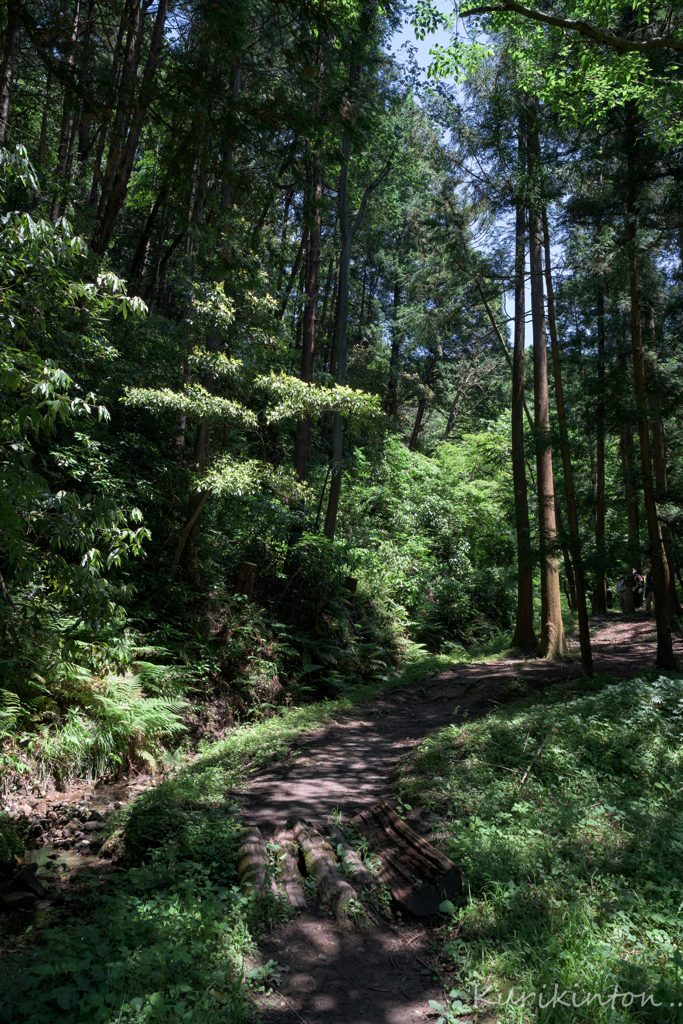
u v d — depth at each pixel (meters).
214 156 5.25
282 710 10.79
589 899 3.99
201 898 4.27
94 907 4.49
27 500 5.08
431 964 3.79
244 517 12.61
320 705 10.97
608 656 13.17
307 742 8.45
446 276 15.41
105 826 6.25
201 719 9.73
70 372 9.51
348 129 5.38
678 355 14.52
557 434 10.42
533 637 15.62
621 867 4.38
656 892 4.10
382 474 22.25
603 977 3.23
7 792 6.60
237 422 11.45
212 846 4.98
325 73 5.23
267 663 11.19
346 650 13.49
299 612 13.49
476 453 26.34
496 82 12.05
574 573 10.92
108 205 11.62
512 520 14.49
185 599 10.53
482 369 32.47
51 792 6.99
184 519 11.27
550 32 8.71
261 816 5.74
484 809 5.42
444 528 21.78
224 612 11.40
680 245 10.72
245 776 7.02
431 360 33.53
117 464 10.43
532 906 4.02
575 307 11.62
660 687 8.04
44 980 3.42
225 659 10.84
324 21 5.12
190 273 11.03
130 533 5.87
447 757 6.98
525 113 11.46
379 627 15.51
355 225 20.11
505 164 12.61
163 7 12.02
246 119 5.06
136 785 7.52
